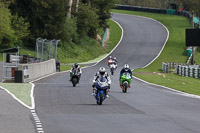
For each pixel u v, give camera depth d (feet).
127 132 133.80
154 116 176.76
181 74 557.74
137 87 356.38
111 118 167.73
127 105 221.25
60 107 204.23
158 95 288.10
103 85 224.74
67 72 544.21
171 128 143.74
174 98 268.82
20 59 476.13
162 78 482.28
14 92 271.08
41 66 454.40
